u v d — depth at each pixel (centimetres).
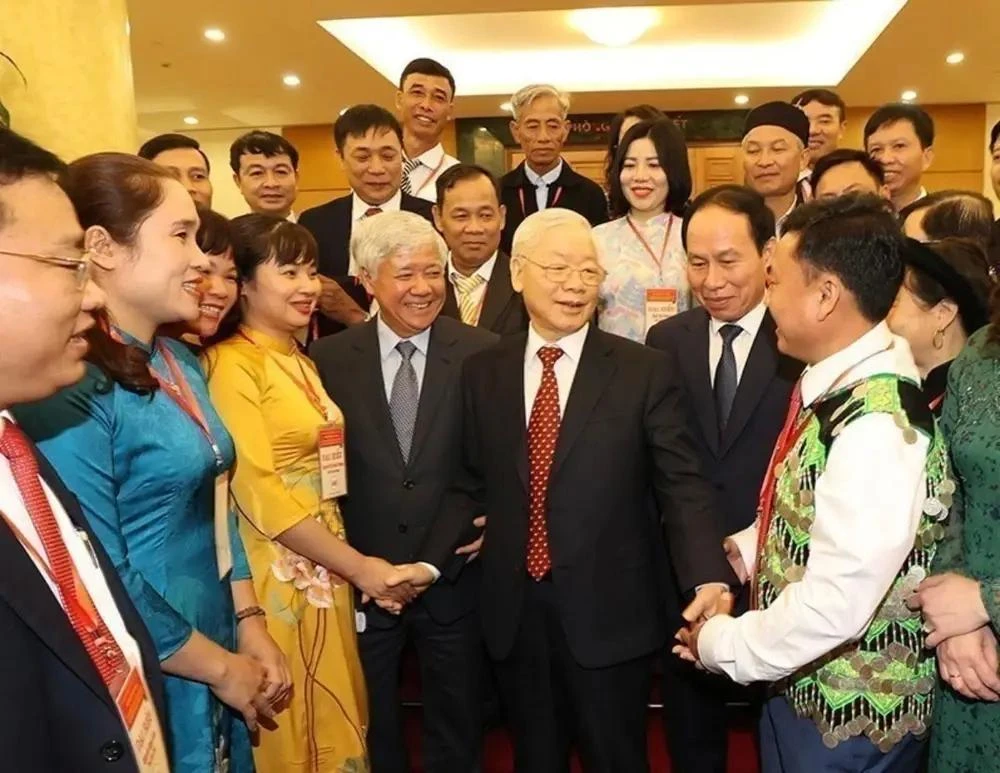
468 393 215
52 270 100
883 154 369
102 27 309
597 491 191
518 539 197
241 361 203
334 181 995
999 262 227
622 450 192
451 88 418
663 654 223
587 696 192
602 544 191
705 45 803
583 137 940
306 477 209
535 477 197
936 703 154
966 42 684
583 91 838
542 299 197
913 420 140
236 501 199
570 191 397
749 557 190
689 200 290
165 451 156
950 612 140
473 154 948
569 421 194
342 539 217
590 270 196
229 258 201
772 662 143
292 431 205
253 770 196
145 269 153
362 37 721
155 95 831
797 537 150
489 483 204
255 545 201
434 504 224
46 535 107
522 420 201
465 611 227
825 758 150
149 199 153
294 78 774
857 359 146
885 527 134
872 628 148
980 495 146
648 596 196
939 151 931
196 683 166
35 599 95
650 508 210
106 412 149
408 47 799
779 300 152
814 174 316
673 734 228
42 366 102
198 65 729
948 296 181
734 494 209
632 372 197
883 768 150
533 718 202
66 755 99
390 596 211
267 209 374
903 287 182
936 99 891
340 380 229
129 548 155
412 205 365
